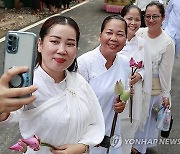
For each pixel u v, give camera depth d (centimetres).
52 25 159
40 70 168
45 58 161
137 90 292
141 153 355
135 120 298
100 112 188
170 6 568
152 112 340
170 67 323
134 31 291
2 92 119
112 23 239
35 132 165
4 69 139
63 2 1152
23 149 156
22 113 162
